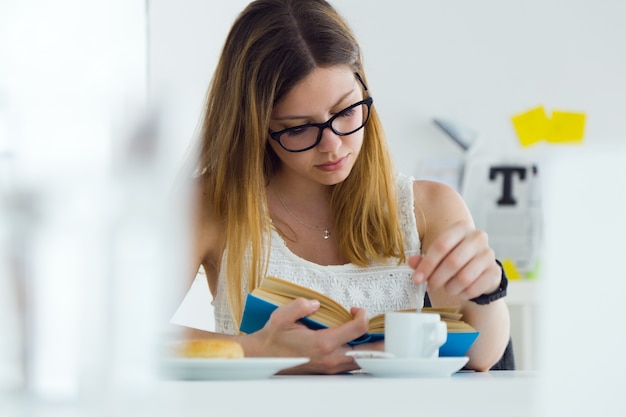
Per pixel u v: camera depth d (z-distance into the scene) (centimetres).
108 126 38
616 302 64
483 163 322
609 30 331
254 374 89
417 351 100
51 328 39
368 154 161
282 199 167
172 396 61
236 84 150
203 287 312
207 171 166
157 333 42
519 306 280
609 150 64
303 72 139
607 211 64
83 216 38
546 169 65
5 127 36
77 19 67
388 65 328
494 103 328
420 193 174
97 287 40
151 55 307
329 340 115
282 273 161
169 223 41
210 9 319
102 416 41
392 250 164
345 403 65
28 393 39
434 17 328
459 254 115
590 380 64
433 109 328
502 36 329
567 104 330
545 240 65
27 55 48
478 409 66
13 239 38
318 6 148
